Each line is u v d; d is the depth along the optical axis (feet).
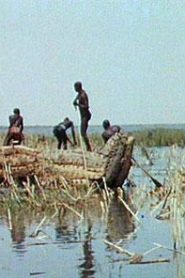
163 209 109.60
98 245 83.82
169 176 127.54
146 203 122.11
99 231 93.97
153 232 91.50
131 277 67.67
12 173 148.66
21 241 87.92
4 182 148.25
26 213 114.73
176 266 71.20
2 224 103.19
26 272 71.36
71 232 93.86
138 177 172.65
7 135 168.96
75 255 78.33
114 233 91.86
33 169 148.15
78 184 145.38
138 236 88.89
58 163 146.92
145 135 278.26
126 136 145.59
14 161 148.36
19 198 121.70
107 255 77.56
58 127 162.71
